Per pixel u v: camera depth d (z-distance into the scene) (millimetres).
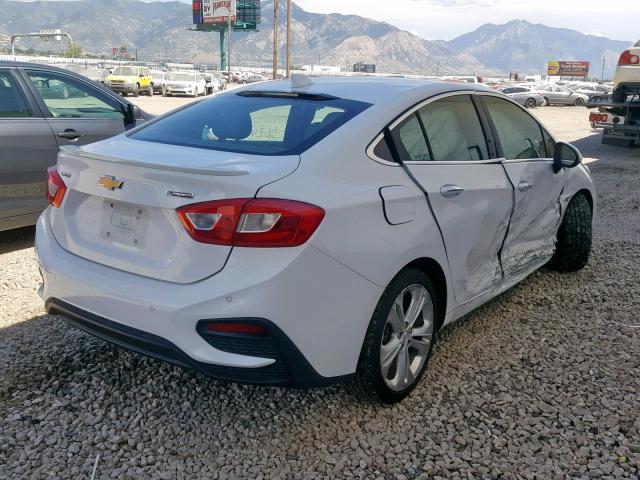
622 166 12945
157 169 2656
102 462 2738
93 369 3523
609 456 2834
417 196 3057
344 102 3270
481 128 3803
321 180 2719
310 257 2561
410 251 2980
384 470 2727
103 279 2805
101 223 2938
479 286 3730
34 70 5734
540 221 4387
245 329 2521
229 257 2529
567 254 5184
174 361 2643
